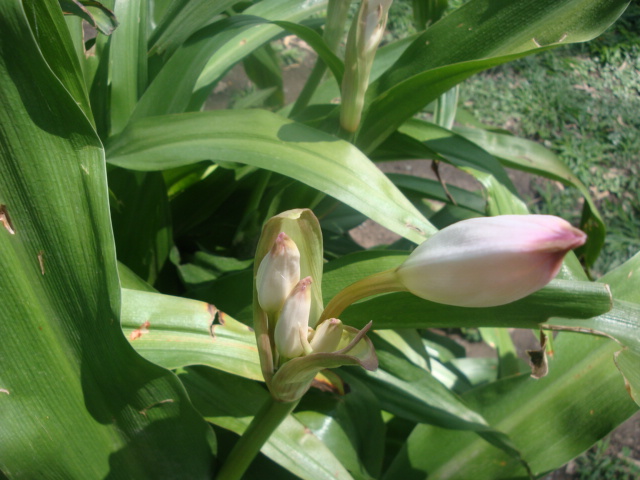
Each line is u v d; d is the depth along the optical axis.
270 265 0.23
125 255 0.52
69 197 0.25
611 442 0.84
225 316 0.35
